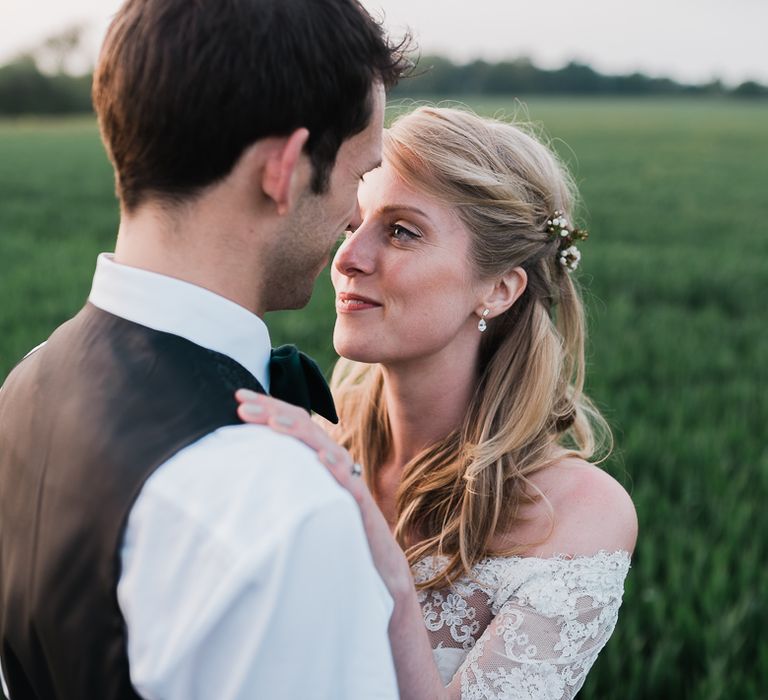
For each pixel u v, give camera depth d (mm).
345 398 2357
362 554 1154
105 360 1257
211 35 1174
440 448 2066
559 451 2029
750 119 74938
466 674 1755
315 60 1218
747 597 4023
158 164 1219
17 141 50906
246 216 1264
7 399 1386
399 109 2197
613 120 69062
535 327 2041
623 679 3723
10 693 1370
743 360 8719
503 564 1867
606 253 15508
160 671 1104
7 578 1298
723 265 14523
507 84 114938
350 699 1137
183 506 1115
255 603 1067
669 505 5051
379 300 1902
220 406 1211
